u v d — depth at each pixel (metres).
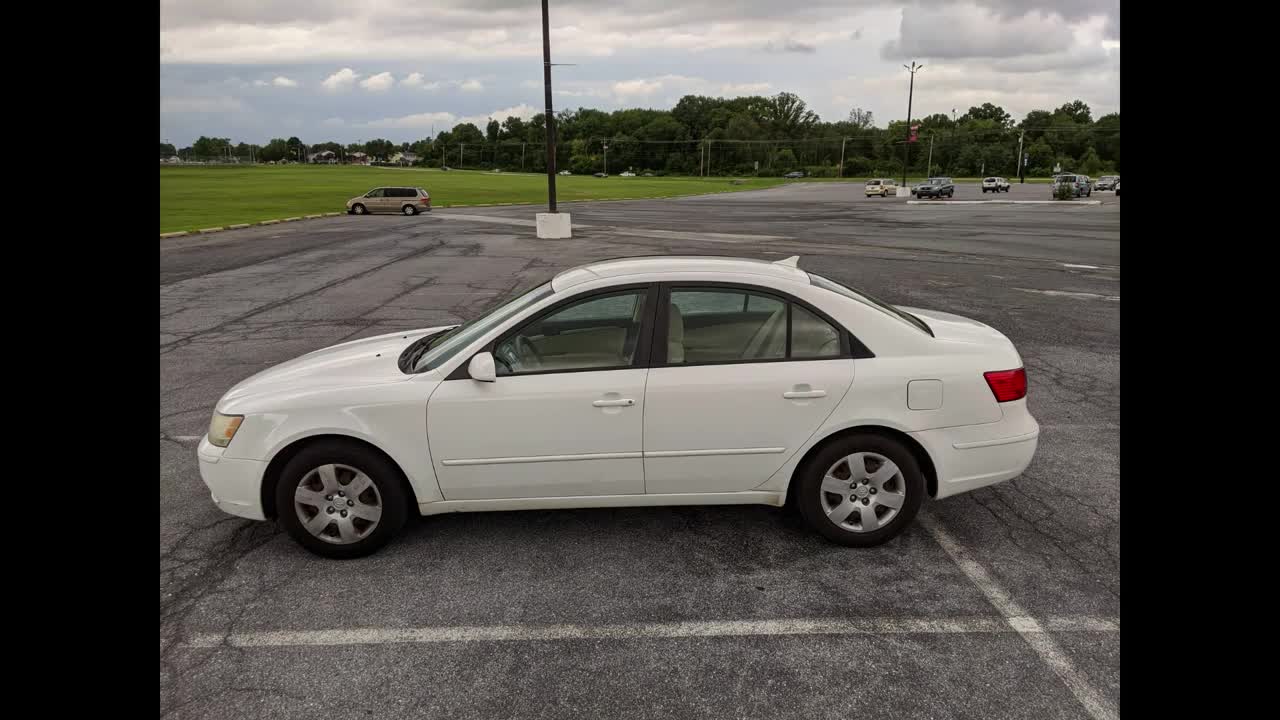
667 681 3.12
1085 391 7.14
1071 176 56.28
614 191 81.69
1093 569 3.94
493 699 3.03
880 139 165.62
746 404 3.98
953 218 35.66
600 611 3.63
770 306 4.08
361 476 4.07
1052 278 14.75
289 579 3.96
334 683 3.14
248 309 11.98
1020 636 3.39
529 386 3.99
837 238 24.80
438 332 5.12
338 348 4.91
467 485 4.08
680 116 191.25
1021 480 5.08
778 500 4.16
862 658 3.26
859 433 4.08
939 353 4.11
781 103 196.62
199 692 3.08
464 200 58.09
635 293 4.09
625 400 3.96
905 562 4.05
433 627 3.53
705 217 38.75
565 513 4.68
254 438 4.05
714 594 3.77
